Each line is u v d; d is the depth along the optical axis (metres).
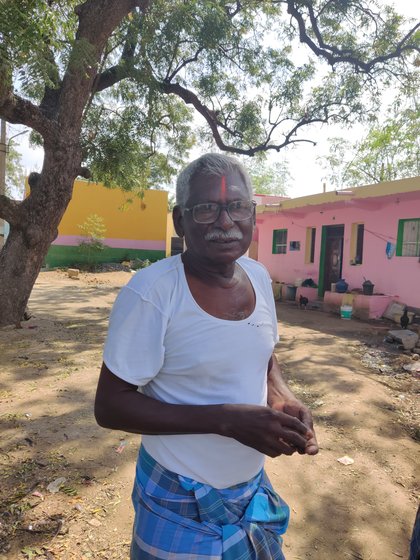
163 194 23.81
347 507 3.19
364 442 4.20
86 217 22.56
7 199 7.89
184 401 1.40
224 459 1.43
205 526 1.38
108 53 9.36
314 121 13.22
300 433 1.34
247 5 11.77
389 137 21.72
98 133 10.44
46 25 4.61
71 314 10.58
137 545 1.43
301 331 9.73
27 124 7.37
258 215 16.53
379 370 6.79
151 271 1.39
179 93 11.82
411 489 3.48
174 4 9.57
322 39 12.93
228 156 1.46
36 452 3.64
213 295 1.43
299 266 15.56
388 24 12.33
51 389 5.14
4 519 2.80
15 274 8.28
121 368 1.33
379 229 12.05
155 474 1.44
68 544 2.61
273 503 1.59
